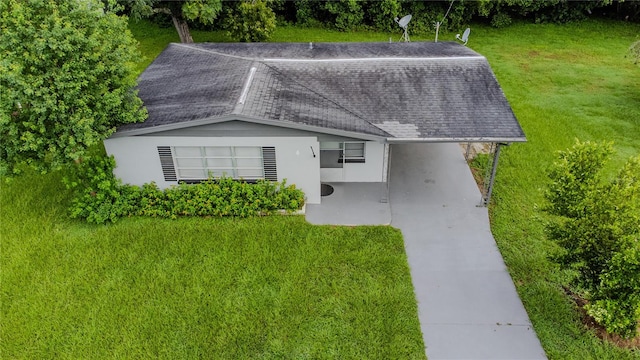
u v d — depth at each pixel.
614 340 10.34
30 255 12.45
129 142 13.34
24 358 10.00
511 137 12.96
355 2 27.19
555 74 23.02
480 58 15.61
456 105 14.04
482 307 11.16
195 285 11.56
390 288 11.53
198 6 21.80
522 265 12.23
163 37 27.05
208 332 10.48
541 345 10.30
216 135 13.09
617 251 9.73
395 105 14.04
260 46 18.12
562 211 10.71
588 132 18.20
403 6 28.14
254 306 11.05
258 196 13.76
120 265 12.13
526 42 27.02
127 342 10.27
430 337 10.45
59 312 10.94
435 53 16.77
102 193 13.49
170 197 13.78
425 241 13.03
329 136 13.10
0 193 14.70
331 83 14.72
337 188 15.03
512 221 13.71
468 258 12.50
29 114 11.95
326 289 11.45
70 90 11.73
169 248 12.63
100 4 12.74
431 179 15.52
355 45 18.31
